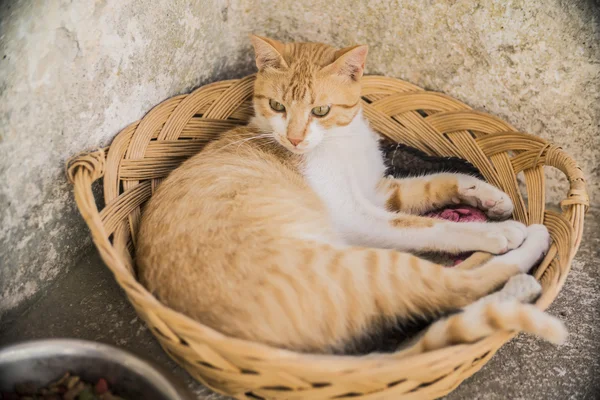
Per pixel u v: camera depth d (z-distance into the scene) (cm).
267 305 74
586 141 91
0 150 77
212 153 86
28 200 81
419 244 86
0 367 74
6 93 76
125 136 86
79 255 88
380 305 77
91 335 83
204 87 92
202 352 71
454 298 78
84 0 78
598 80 87
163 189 83
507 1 87
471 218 90
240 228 78
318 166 88
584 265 90
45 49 77
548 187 96
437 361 71
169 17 86
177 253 77
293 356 70
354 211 87
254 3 95
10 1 75
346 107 87
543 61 88
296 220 81
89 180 79
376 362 70
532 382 80
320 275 76
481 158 92
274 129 87
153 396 74
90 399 75
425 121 94
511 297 77
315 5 94
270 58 87
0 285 81
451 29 90
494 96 93
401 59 95
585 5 85
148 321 75
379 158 93
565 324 85
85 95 82
